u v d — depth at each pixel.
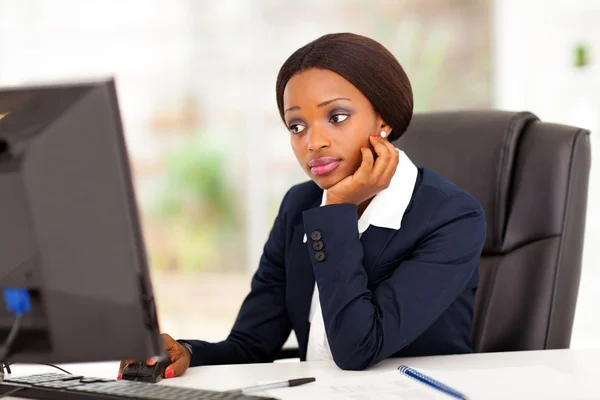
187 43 4.77
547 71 3.93
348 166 1.29
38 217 0.91
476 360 1.22
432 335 1.34
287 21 4.62
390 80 1.28
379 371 1.19
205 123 4.81
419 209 1.34
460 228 1.31
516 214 1.55
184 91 4.80
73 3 4.79
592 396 0.96
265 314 1.55
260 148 4.71
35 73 4.84
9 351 0.96
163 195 4.90
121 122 0.90
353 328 1.19
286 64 1.30
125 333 0.93
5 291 0.94
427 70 4.48
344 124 1.27
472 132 1.64
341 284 1.22
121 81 4.83
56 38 4.82
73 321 0.93
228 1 4.70
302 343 1.45
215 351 1.43
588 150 1.54
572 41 3.85
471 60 4.41
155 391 0.98
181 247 4.94
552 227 1.51
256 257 4.76
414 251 1.32
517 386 1.01
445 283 1.27
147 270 0.93
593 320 3.64
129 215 0.90
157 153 4.88
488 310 1.53
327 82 1.25
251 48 4.68
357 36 1.29
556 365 1.16
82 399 0.97
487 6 4.36
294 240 1.48
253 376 1.17
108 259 0.91
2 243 0.92
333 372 1.19
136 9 4.78
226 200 4.86
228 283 4.92
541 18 3.93
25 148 0.90
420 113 1.78
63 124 0.89
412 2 4.47
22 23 4.81
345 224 1.25
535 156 1.56
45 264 0.92
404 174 1.37
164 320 4.95
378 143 1.28
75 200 0.90
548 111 3.91
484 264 1.58
